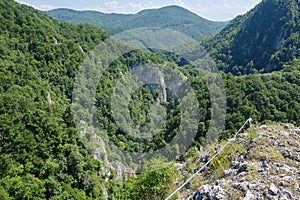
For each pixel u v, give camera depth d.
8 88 42.88
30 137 33.44
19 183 27.45
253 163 6.87
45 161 32.38
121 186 28.64
